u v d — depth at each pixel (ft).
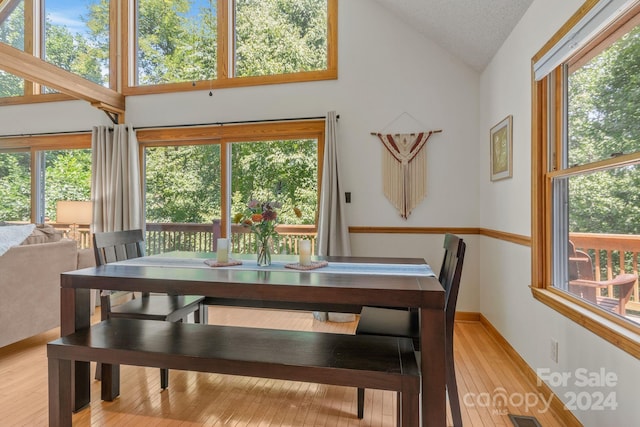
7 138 14.75
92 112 13.99
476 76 11.05
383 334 5.79
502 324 8.98
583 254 5.59
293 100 12.14
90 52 14.05
